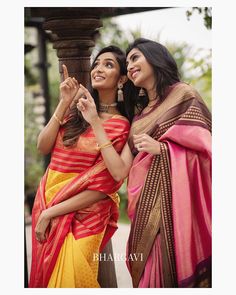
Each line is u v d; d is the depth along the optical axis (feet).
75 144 9.18
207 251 9.24
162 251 9.18
